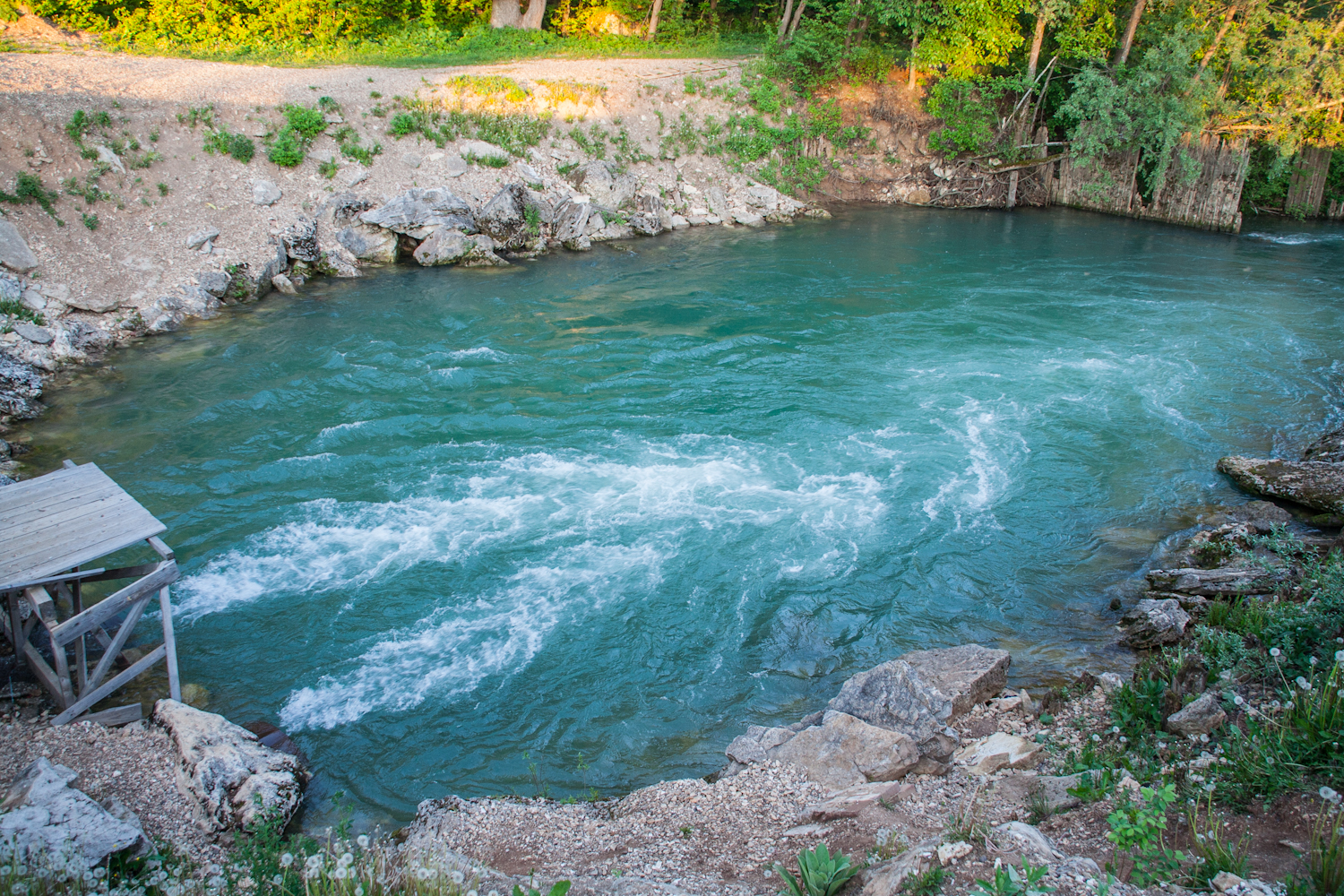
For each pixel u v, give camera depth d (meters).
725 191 31.03
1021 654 9.66
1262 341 19.66
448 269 23.55
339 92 25.03
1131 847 5.19
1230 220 31.66
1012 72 37.00
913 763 7.17
